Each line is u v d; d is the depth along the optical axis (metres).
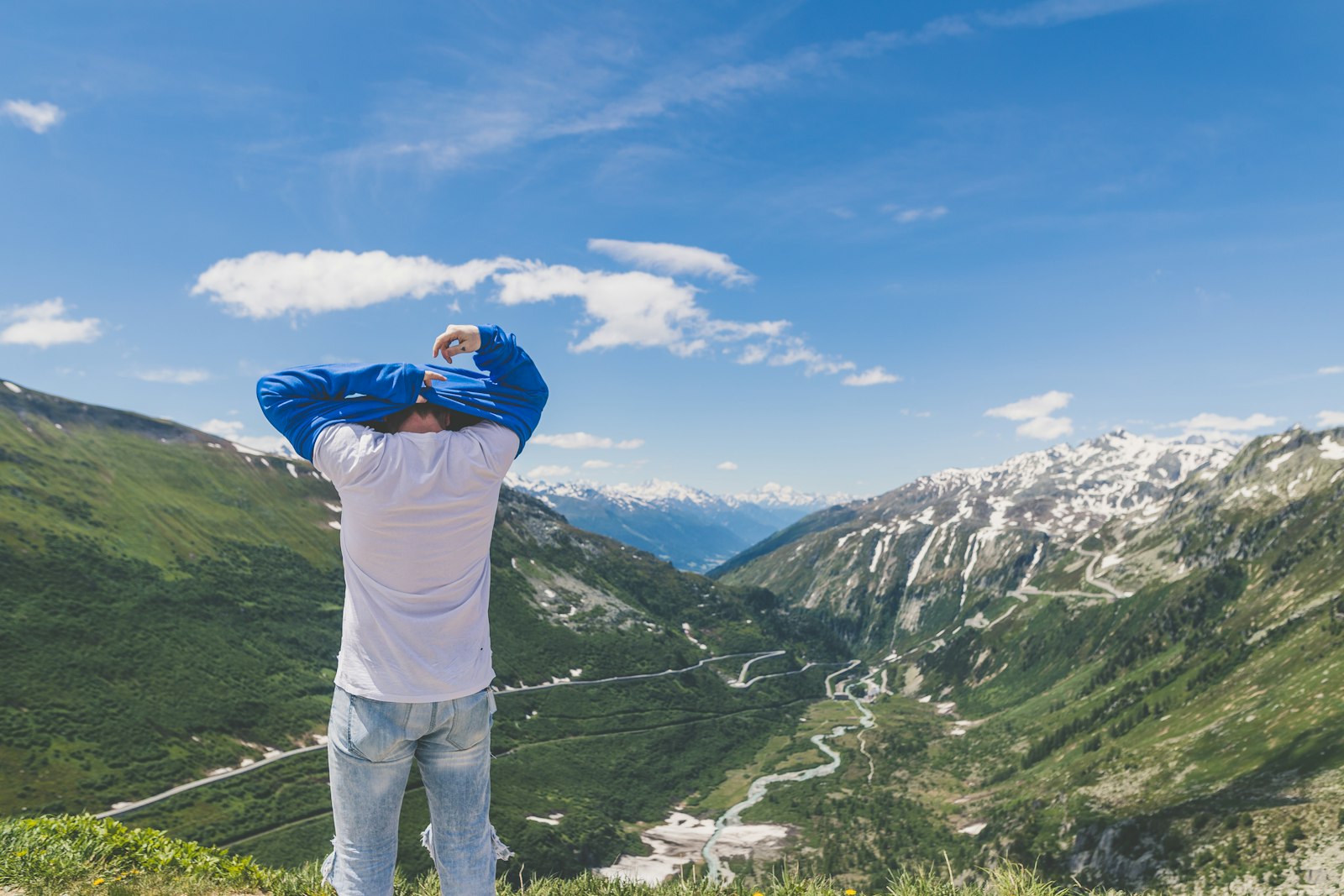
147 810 141.00
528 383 4.41
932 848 172.50
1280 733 150.25
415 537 3.75
